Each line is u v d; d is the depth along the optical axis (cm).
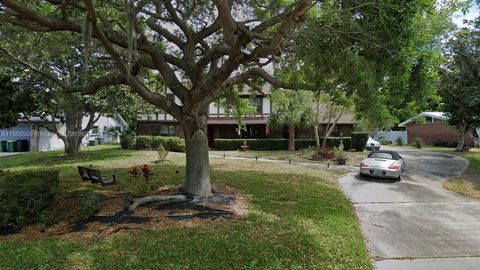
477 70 1588
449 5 982
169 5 850
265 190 1025
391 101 745
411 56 658
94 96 1683
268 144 2798
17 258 489
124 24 857
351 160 2059
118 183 1048
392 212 900
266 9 867
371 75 623
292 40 654
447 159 2238
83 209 711
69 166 1521
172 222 670
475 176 1520
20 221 617
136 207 746
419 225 784
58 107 1700
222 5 450
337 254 562
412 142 3888
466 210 924
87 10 509
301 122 2461
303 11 445
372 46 614
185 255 517
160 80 1216
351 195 1105
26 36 884
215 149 2839
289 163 1880
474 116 2064
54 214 682
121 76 776
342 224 733
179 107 823
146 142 2620
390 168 1387
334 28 625
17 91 1220
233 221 689
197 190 846
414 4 557
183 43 923
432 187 1265
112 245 545
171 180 1110
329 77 732
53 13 775
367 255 584
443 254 607
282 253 541
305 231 651
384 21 570
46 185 691
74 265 474
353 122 2825
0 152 2675
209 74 873
